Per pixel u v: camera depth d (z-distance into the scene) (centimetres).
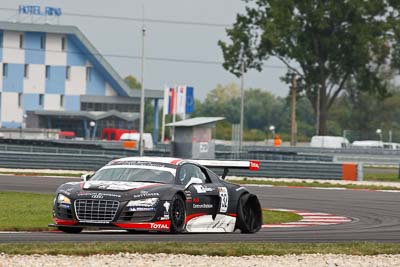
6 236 5375
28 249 4434
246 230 6216
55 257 4269
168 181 5750
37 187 10931
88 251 4397
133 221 5438
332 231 6456
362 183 13862
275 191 11525
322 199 10344
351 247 4909
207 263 4203
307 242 5400
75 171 14650
